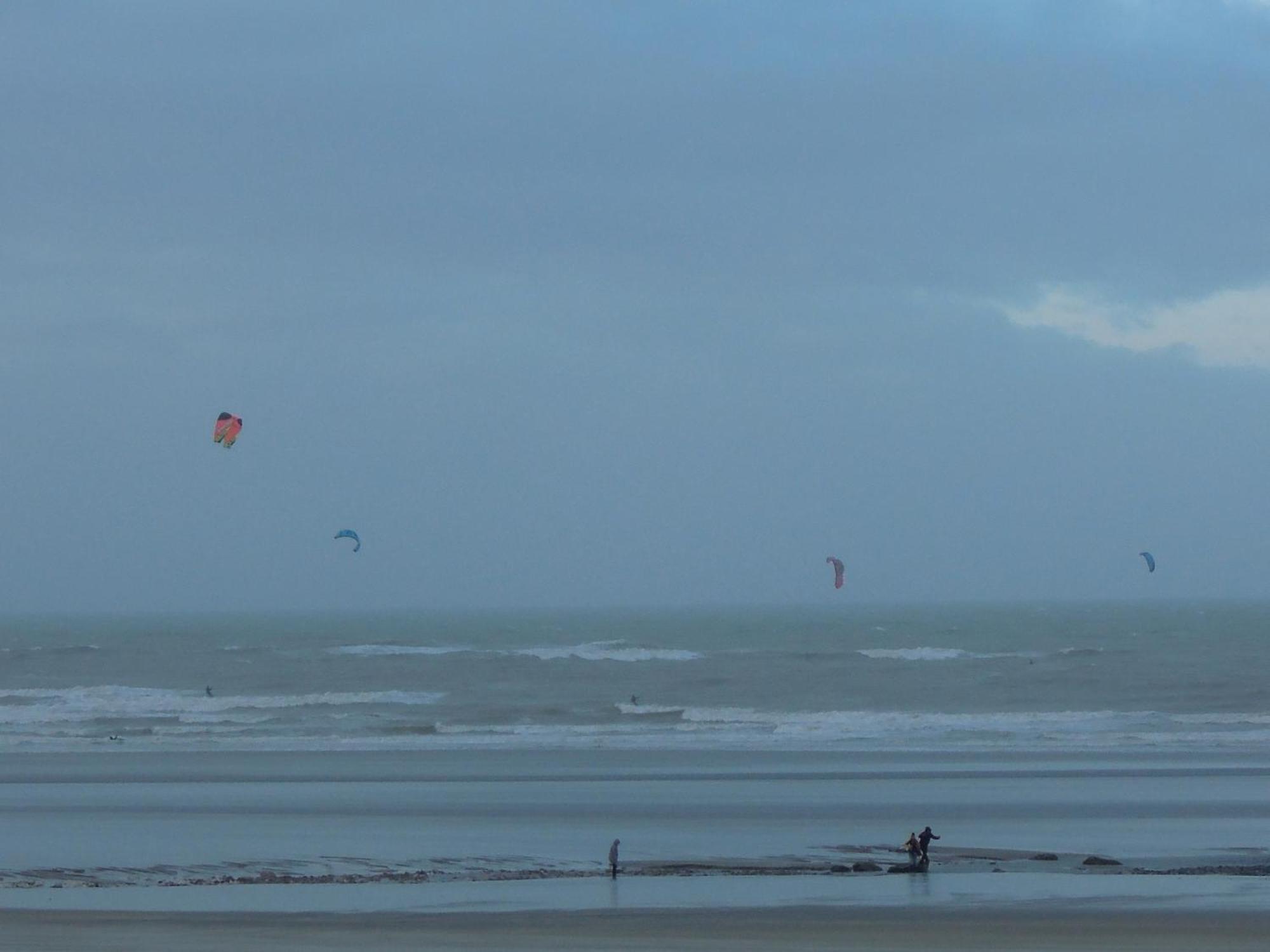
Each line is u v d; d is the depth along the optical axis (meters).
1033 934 36.03
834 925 37.06
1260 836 52.53
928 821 56.00
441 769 71.88
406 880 44.50
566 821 56.00
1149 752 78.00
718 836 52.88
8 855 49.12
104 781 67.88
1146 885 43.12
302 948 34.12
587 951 33.91
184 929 36.41
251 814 57.97
